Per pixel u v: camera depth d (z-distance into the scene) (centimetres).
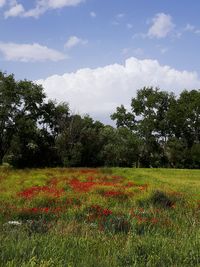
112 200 2434
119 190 2703
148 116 9356
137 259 775
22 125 6738
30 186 3234
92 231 1185
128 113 9638
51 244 845
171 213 1817
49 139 7275
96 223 1494
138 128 9244
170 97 9475
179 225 1406
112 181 3669
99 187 2811
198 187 3266
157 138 9275
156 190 2512
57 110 7431
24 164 6906
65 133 6944
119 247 916
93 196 2470
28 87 7119
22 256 736
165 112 9344
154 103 9281
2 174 4497
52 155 7062
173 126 9338
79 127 7044
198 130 9369
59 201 2305
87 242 923
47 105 7412
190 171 5466
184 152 8744
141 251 837
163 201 2338
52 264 662
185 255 800
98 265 730
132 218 1509
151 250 842
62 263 707
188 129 9406
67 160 6831
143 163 8912
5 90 6869
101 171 4912
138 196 2494
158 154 9012
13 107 7025
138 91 9600
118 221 1434
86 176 4138
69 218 1650
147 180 3797
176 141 8831
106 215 1731
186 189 3045
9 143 6969
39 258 720
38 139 7025
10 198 2478
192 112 9181
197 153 8612
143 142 8894
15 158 6862
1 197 2509
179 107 9181
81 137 7056
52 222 1420
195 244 904
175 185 3344
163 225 1404
